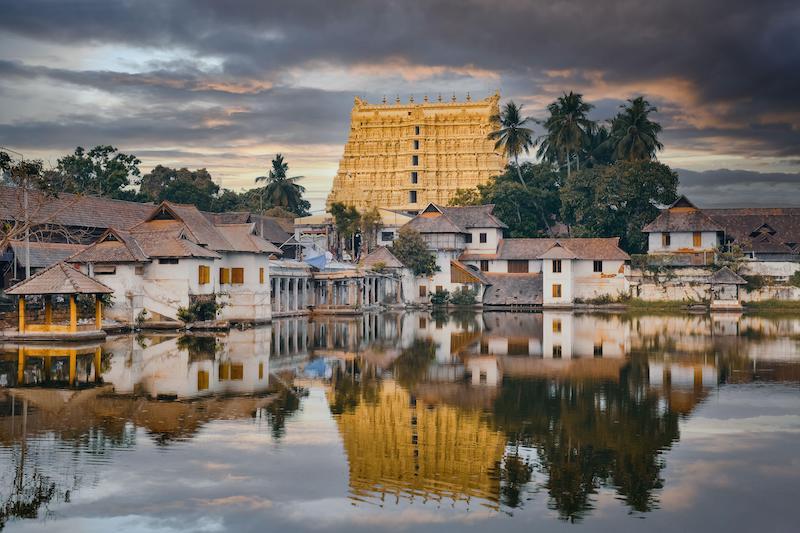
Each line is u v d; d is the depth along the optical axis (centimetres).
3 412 3503
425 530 2320
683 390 4159
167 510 2433
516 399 3925
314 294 10056
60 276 5950
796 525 2348
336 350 5734
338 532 2300
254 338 6444
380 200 15475
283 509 2453
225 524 2345
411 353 5600
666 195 12119
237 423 3372
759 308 10775
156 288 7006
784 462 2889
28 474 2705
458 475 2753
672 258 11206
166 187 15125
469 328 7756
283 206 16588
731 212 13188
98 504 2469
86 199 9188
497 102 15638
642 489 2630
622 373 4694
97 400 3759
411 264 11456
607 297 11312
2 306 6912
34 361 4906
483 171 15150
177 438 3128
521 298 11425
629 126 13350
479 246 12138
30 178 7331
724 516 2416
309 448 3030
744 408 3728
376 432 3272
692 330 7481
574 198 12500
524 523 2366
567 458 2936
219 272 7769
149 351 5441
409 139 15388
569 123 13588
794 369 4844
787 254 12000
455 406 3759
